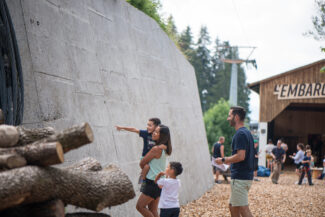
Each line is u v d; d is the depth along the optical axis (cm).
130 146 612
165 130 463
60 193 242
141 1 925
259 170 1827
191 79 1234
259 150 2222
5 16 355
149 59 816
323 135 2800
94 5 607
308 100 2102
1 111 322
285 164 2816
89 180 262
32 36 417
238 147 471
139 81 726
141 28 809
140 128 667
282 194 1116
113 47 642
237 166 480
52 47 453
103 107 550
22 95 363
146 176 454
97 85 550
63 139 249
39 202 238
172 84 955
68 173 252
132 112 652
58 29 478
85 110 496
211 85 5875
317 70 2078
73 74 489
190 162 955
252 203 916
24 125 373
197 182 985
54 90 436
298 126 2869
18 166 228
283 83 2181
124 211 525
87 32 559
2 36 353
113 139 556
